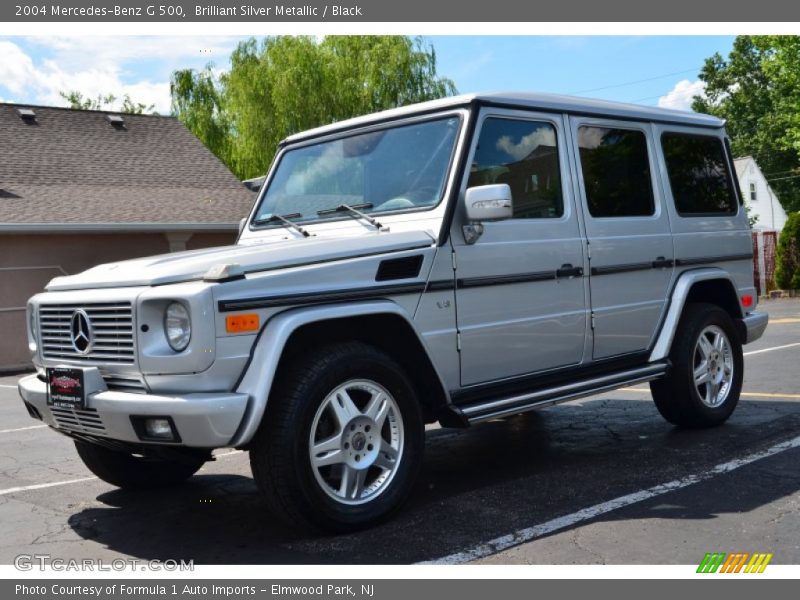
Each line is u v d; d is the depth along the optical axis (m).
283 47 29.02
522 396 4.90
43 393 4.41
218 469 6.02
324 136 5.51
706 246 6.35
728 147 6.86
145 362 3.95
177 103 32.00
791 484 4.68
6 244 16.39
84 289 4.36
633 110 5.98
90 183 19.28
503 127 5.02
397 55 29.06
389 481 4.34
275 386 4.14
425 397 4.77
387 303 4.32
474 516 4.41
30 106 21.44
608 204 5.62
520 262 4.96
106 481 5.30
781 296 21.83
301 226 5.23
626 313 5.64
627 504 4.48
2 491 5.69
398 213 4.82
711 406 6.26
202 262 4.09
